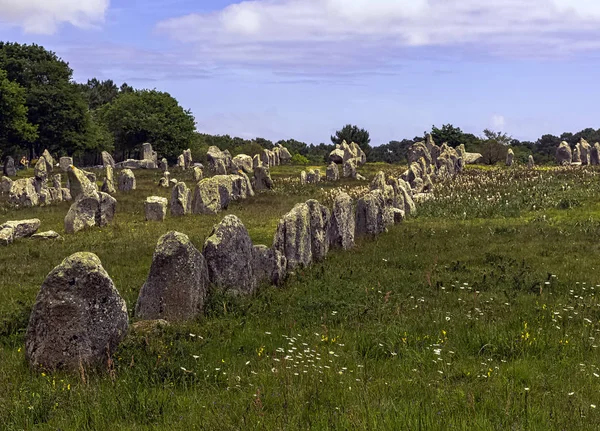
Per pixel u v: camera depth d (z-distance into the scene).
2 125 67.75
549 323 11.88
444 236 23.66
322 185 48.88
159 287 12.70
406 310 13.07
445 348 10.30
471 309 13.12
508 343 10.43
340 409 7.61
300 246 17.67
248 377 9.01
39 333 9.80
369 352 10.23
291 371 9.08
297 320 12.53
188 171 65.06
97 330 9.94
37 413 7.81
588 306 13.27
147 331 11.37
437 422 7.04
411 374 9.11
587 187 36.78
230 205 35.66
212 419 7.41
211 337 11.34
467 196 35.09
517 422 7.11
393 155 109.06
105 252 21.36
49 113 76.38
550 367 9.38
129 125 88.50
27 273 18.33
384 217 25.88
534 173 47.28
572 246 20.88
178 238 12.84
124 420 7.68
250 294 14.53
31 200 39.53
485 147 74.12
